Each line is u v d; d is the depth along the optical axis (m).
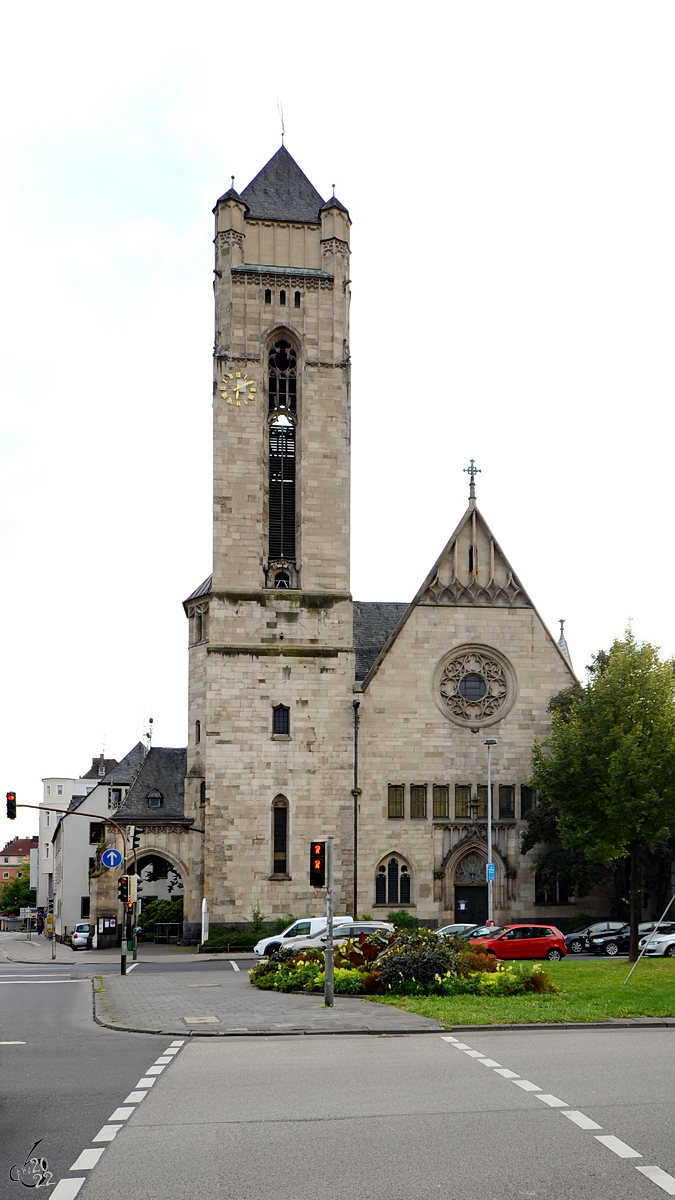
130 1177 13.17
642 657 49.47
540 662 69.62
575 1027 27.17
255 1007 32.09
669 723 47.81
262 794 65.38
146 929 83.38
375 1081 19.22
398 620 79.75
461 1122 15.85
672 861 65.44
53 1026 29.81
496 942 50.28
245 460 68.75
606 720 49.22
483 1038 25.36
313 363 70.50
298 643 67.19
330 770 66.19
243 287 70.62
